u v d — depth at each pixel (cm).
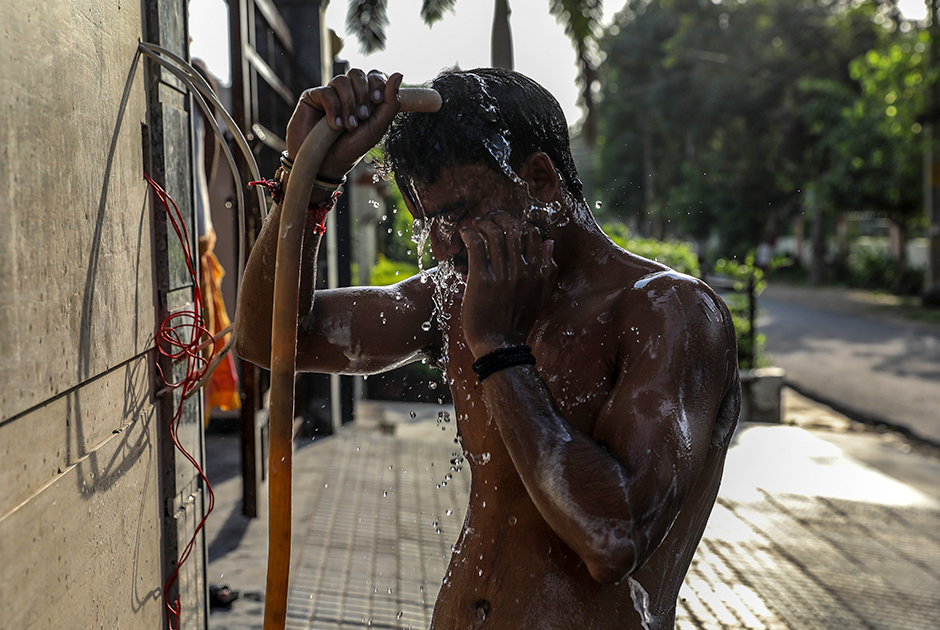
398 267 1002
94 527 143
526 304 117
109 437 154
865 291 2508
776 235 3048
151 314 185
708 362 113
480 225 117
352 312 151
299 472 536
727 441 129
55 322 125
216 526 423
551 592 121
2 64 108
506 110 121
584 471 103
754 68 2709
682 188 2823
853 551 421
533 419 108
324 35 655
